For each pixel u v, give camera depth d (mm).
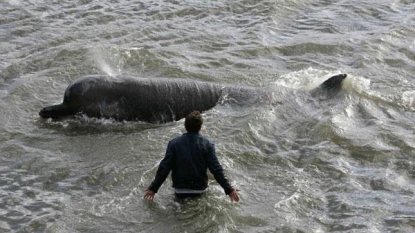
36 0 24828
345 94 17000
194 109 16453
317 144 14930
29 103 17016
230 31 22438
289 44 21125
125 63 19547
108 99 16156
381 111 16469
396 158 14328
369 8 24422
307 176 13656
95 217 12258
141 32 22047
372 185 13320
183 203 12547
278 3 24500
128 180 13469
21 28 22297
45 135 15453
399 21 23250
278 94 16953
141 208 12484
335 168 13914
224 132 15289
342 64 19844
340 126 15531
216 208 12391
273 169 13922
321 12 24109
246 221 12078
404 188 13219
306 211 12438
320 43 21109
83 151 14727
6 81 18484
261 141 14984
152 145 14891
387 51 20719
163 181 12367
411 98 17188
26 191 13211
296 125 15688
